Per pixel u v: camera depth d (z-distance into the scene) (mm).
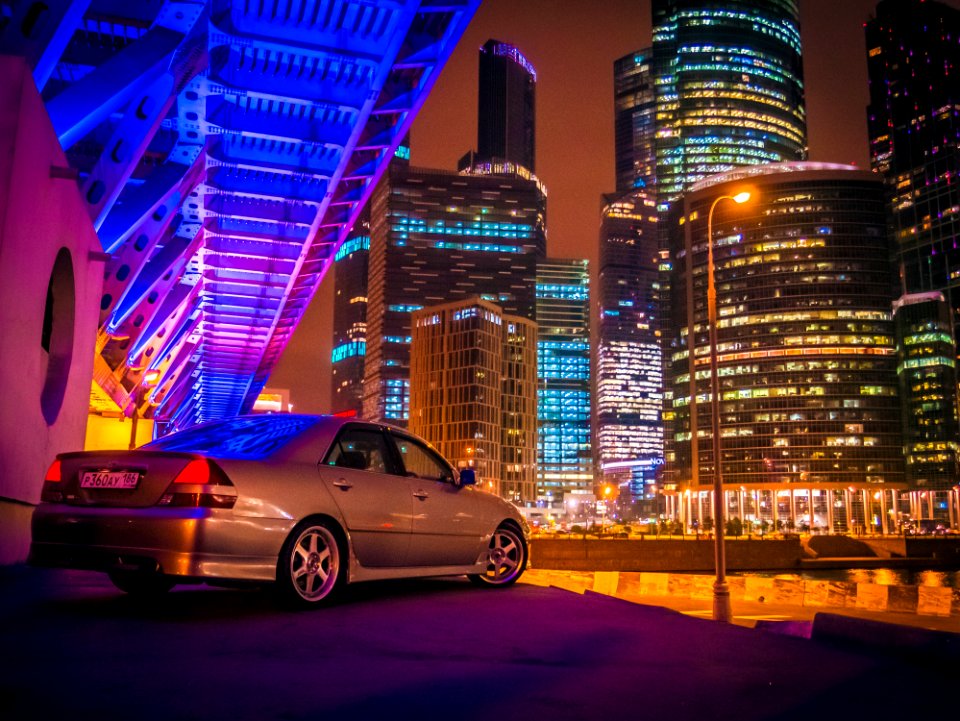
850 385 194250
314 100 19156
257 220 24703
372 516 6641
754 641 5469
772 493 195250
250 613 5973
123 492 5727
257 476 5871
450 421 188875
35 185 10289
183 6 15117
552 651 4977
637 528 142875
